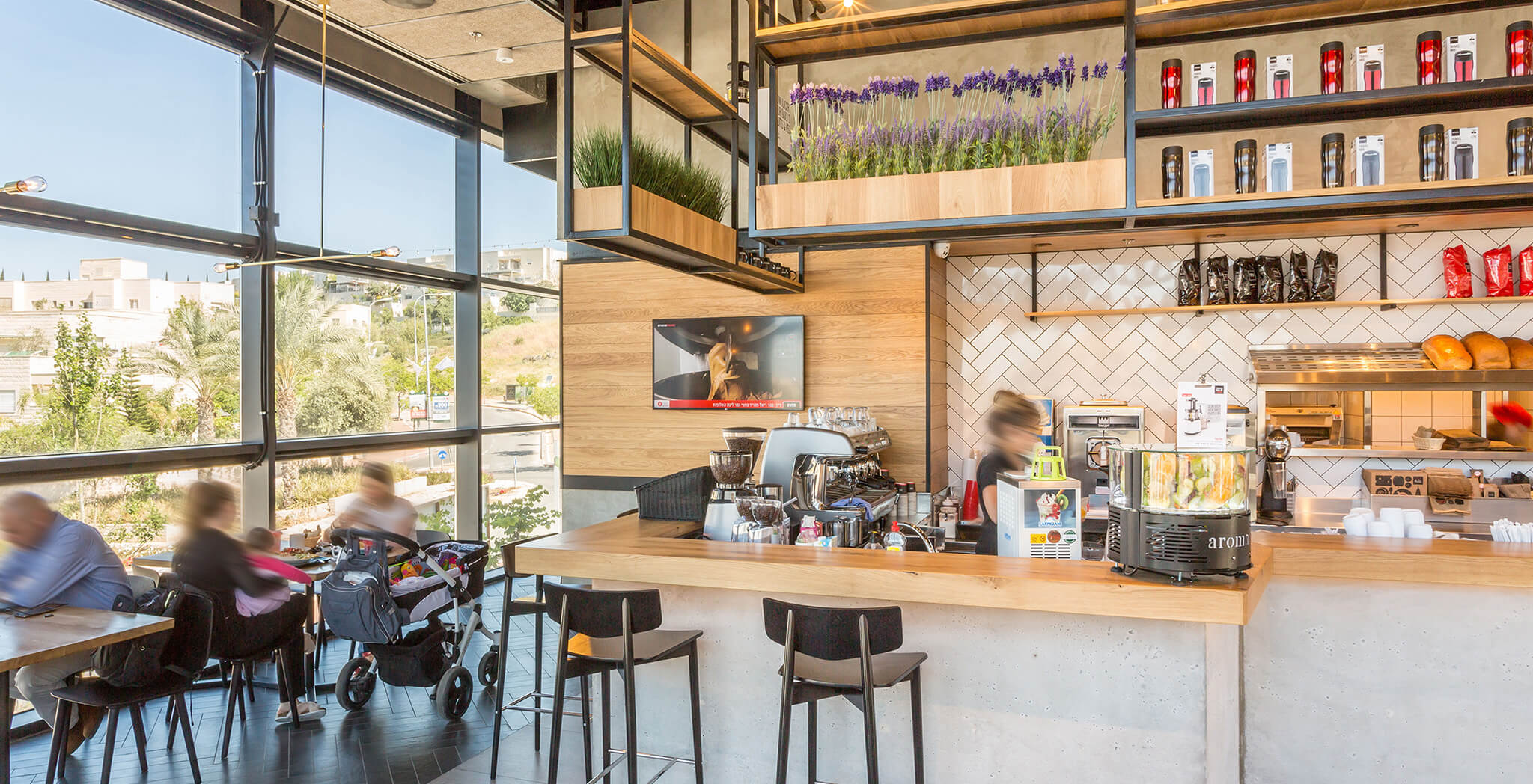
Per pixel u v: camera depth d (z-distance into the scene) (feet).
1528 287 16.42
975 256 20.33
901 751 10.66
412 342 22.45
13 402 14.20
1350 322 17.87
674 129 20.58
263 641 14.15
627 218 10.97
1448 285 16.85
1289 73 10.83
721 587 10.34
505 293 25.16
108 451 15.47
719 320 20.53
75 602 12.66
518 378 25.68
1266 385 17.31
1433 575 9.83
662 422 21.17
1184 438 8.97
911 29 11.59
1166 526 8.74
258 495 18.04
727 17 20.53
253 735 14.69
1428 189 10.23
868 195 11.54
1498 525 10.98
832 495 12.92
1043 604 8.96
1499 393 16.67
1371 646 10.30
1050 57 18.66
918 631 10.54
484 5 16.26
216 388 17.39
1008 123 11.46
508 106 24.20
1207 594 8.36
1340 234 17.56
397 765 13.41
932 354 19.11
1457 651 10.07
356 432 20.77
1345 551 10.11
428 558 15.42
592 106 21.39
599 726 12.60
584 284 21.89
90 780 12.90
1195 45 17.85
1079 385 19.58
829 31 11.63
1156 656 9.70
